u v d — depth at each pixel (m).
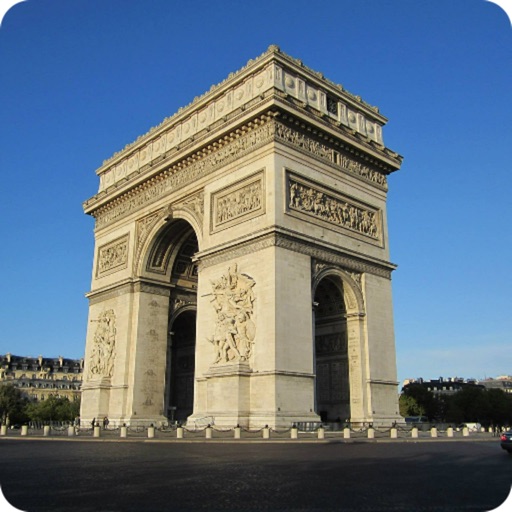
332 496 21.84
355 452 40.62
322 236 68.38
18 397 192.38
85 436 65.69
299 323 62.50
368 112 81.44
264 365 59.78
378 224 78.38
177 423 79.75
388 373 72.88
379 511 19.12
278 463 33.06
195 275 92.19
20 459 37.06
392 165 81.19
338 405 71.19
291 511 19.06
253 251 64.62
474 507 19.86
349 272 71.94
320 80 74.19
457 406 196.38
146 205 86.56
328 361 73.56
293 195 66.44
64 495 22.28
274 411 57.50
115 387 82.25
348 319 72.12
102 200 95.38
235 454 39.03
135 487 24.19
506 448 42.50
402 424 70.56
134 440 56.38
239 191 69.25
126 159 94.62
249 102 68.44
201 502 20.62
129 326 83.44
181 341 97.06
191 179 77.81
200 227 74.75
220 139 72.69
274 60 69.06
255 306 62.69
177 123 83.94
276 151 65.69
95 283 94.94
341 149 74.88
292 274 63.25
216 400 62.56
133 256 86.88
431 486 24.53
